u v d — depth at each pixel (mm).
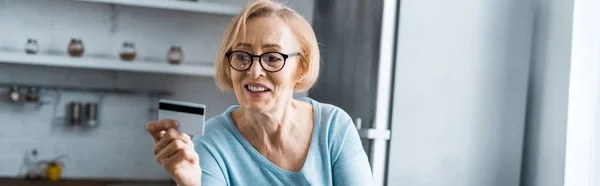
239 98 1242
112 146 3725
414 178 2312
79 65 3336
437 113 2334
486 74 2391
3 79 3600
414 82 2295
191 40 3760
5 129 3613
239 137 1338
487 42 2387
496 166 2414
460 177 2377
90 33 3652
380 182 2254
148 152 3766
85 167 3695
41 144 3650
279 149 1349
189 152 1121
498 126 2414
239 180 1334
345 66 2557
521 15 2416
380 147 2248
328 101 2748
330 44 2791
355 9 2492
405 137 2291
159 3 3340
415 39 2289
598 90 2271
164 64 3418
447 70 2340
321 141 1360
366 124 2309
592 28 2271
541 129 2439
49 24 3617
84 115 3594
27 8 3600
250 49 1214
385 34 2236
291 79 1264
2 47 3576
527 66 2430
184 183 1124
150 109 3752
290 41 1241
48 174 3469
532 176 2482
